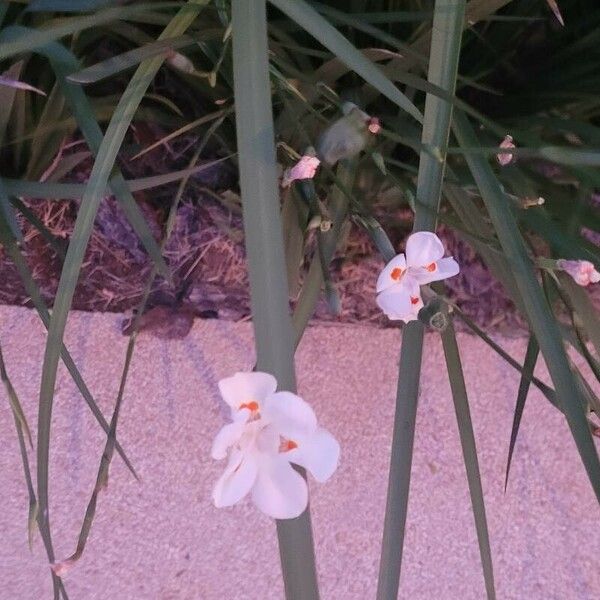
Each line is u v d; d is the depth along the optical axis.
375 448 0.74
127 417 0.71
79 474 0.69
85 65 0.68
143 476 0.70
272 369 0.43
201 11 0.61
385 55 0.62
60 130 0.66
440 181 0.51
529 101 0.73
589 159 0.49
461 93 0.75
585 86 0.71
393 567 0.49
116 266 0.71
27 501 0.68
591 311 0.58
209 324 0.73
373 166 0.67
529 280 0.52
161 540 0.70
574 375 0.53
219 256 0.72
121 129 0.52
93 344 0.71
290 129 0.62
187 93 0.70
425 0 0.65
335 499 0.73
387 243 0.52
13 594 0.67
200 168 0.60
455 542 0.75
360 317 0.76
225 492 0.44
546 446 0.78
